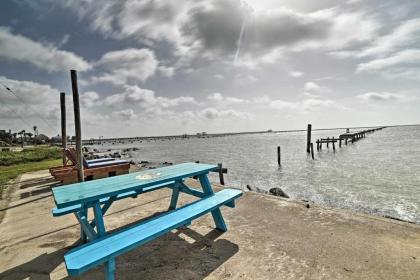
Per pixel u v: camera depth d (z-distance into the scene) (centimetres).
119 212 452
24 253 312
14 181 823
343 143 4219
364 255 281
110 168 802
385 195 958
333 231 348
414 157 2009
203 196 391
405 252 285
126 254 298
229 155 2988
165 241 330
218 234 348
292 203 482
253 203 487
